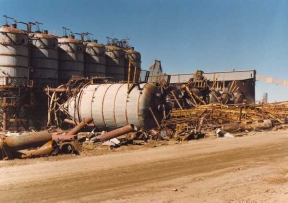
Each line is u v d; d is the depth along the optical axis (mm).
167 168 17250
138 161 19438
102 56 70812
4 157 21188
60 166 18156
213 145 26734
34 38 58531
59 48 63781
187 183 14016
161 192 12578
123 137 31141
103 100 38656
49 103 48781
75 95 42531
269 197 11898
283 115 46719
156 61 43156
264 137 32281
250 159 19938
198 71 53594
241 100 55062
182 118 37875
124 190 12859
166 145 27422
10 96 51188
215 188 13211
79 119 41250
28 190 13055
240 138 31641
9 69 52281
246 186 13539
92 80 44188
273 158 20266
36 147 24141
